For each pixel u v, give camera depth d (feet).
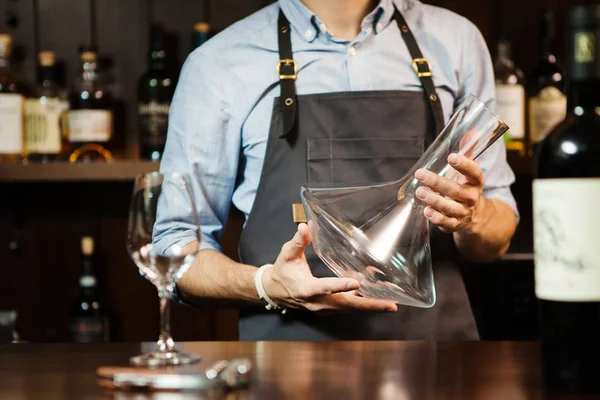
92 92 8.04
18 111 7.65
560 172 2.87
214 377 3.04
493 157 6.08
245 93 5.97
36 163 7.51
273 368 3.40
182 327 8.52
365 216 4.67
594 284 2.85
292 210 5.81
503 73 7.73
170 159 6.11
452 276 5.83
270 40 6.03
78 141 7.80
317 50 5.97
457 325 5.76
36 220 8.49
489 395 2.90
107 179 7.55
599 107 2.93
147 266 3.72
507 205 6.02
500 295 7.73
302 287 4.81
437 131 5.91
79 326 8.09
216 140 5.98
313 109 5.88
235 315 8.54
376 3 6.15
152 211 3.74
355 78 5.94
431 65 6.09
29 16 8.41
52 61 7.87
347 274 4.69
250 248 5.88
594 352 2.88
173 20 8.43
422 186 4.67
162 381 3.05
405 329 5.67
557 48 8.57
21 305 8.46
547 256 2.92
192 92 6.06
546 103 7.80
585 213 2.84
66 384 3.18
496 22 8.53
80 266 8.50
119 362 3.58
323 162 5.83
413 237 4.65
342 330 5.61
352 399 2.86
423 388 3.01
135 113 8.38
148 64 8.38
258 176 6.01
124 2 8.43
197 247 3.76
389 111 5.89
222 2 8.45
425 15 6.27
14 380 3.25
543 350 3.00
